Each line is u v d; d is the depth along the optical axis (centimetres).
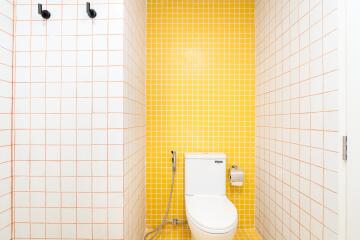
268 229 178
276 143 164
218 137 210
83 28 126
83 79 126
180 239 192
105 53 126
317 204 114
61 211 126
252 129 210
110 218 126
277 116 162
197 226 138
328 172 106
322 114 110
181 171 209
